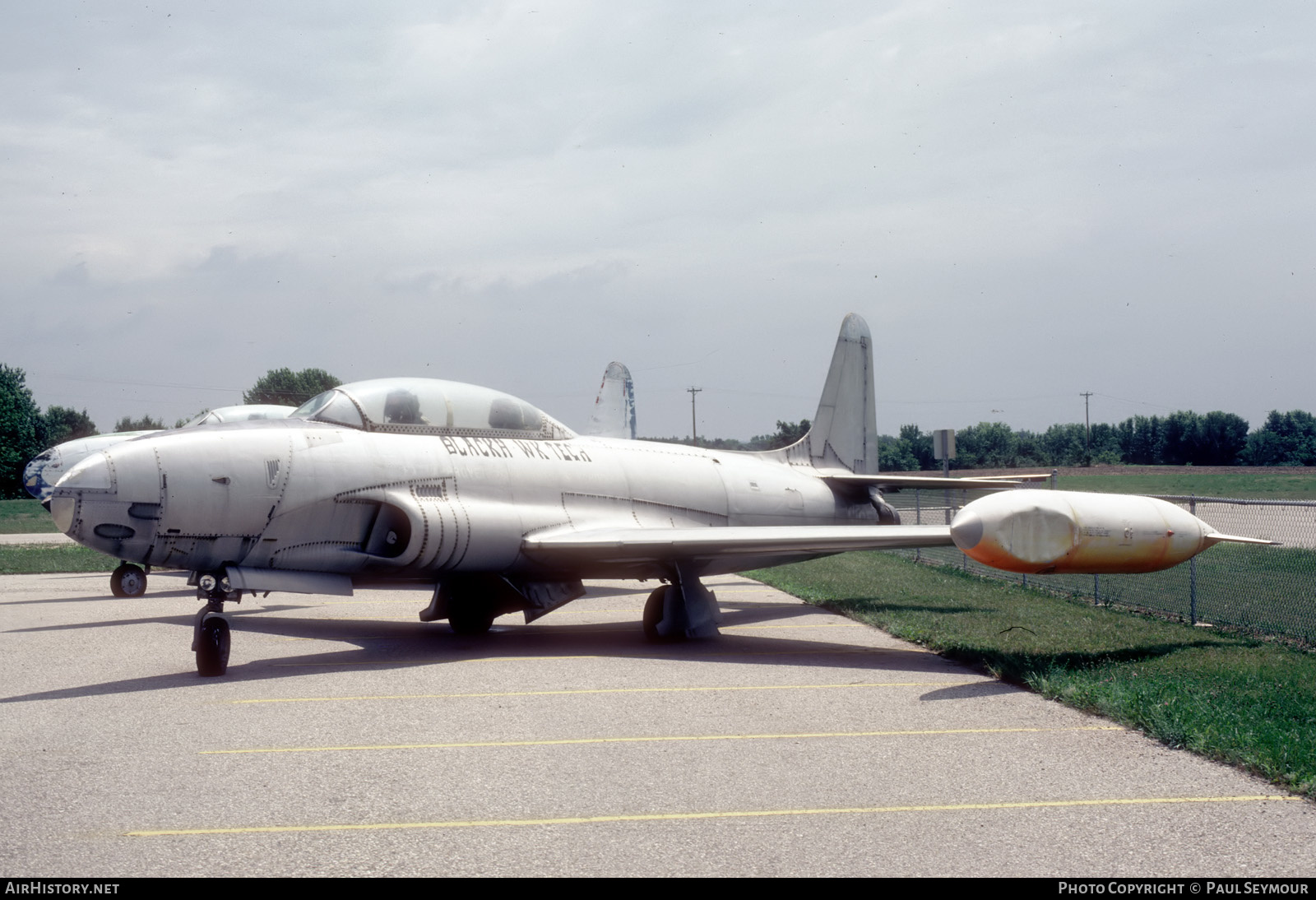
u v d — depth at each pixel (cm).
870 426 1841
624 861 457
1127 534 1004
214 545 948
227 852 468
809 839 488
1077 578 1727
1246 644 1071
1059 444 12644
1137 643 1063
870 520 1738
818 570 2047
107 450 916
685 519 1380
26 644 1127
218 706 789
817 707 790
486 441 1194
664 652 1081
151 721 734
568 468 1252
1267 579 1631
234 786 572
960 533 943
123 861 456
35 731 706
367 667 973
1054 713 766
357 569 1055
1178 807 538
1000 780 588
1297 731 665
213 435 976
